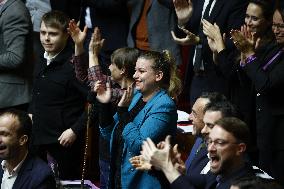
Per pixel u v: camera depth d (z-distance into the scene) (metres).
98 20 18.17
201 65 15.92
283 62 13.07
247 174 10.45
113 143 13.07
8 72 17.27
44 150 15.55
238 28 15.12
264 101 13.52
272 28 13.48
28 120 12.27
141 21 18.42
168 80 12.76
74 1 18.73
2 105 17.25
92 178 16.81
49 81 15.43
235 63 14.27
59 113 15.38
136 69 12.66
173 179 10.55
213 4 15.70
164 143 10.93
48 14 15.47
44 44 15.51
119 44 18.19
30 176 12.05
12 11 17.05
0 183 12.38
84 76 15.17
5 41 17.12
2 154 12.12
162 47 18.19
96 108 14.49
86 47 17.98
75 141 15.43
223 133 10.48
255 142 14.71
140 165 11.07
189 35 15.77
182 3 16.48
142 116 12.54
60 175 15.45
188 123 15.95
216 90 15.49
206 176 11.32
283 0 13.88
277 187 9.08
